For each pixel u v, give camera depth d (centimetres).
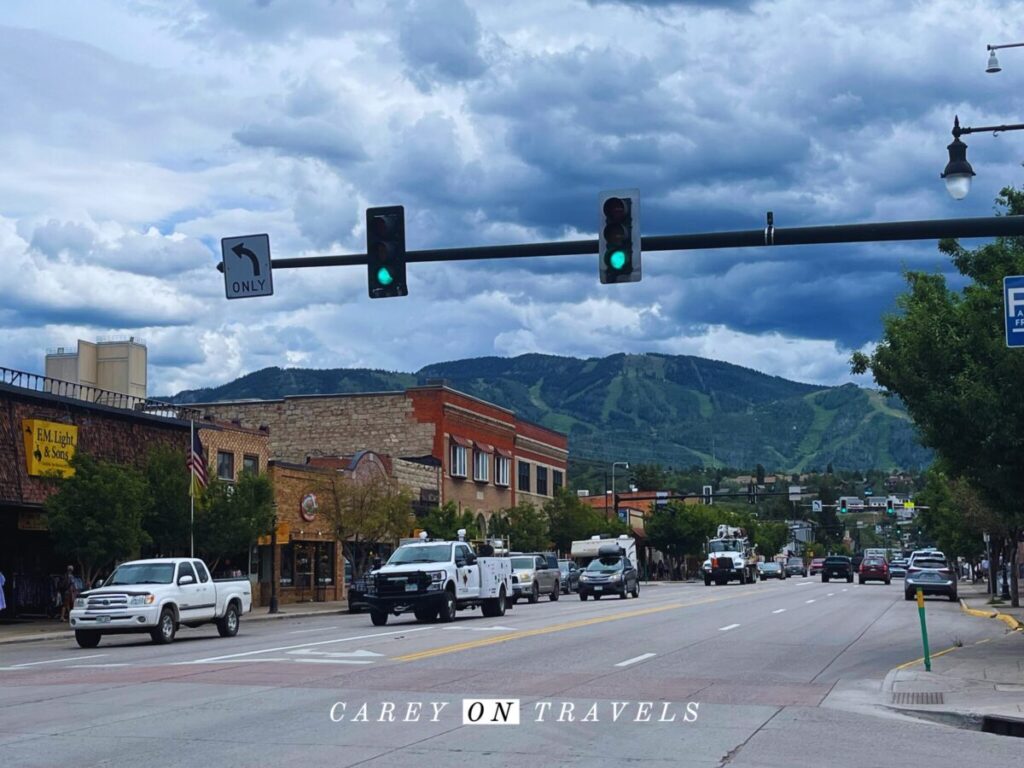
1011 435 2138
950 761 1177
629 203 1784
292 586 5450
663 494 10325
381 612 3375
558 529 7912
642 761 1141
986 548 6488
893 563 9212
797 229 1748
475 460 7656
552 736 1288
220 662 2092
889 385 2322
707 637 2717
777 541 16538
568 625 3111
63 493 3622
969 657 2239
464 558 3538
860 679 1897
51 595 4216
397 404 7312
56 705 1516
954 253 2420
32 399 3812
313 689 1681
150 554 4134
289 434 7488
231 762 1117
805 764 1141
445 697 1598
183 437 4581
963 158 1902
